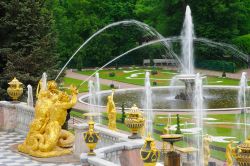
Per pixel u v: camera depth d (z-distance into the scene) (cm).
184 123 4441
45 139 2659
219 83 7819
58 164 2497
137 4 11038
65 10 10906
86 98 6366
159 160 2378
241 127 4300
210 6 10031
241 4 10131
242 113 5050
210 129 4206
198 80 5609
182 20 10375
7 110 3350
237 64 9844
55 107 2680
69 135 2750
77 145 2544
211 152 3328
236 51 9856
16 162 2553
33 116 3169
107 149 2045
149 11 10719
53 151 2630
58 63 4803
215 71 9488
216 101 5831
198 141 3525
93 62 10800
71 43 10575
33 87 4469
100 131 2412
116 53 11006
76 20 10856
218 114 4984
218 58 10056
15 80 3378
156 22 10712
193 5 10219
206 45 10012
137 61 10956
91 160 1889
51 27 4738
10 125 3350
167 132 2839
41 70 4566
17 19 4494
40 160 2552
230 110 5203
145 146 1700
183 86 7156
